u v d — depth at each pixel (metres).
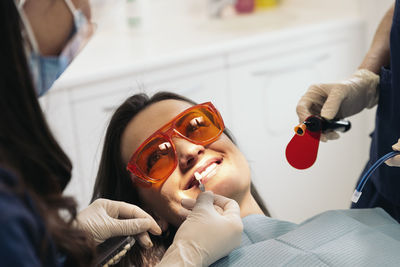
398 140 1.19
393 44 1.19
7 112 0.73
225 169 1.31
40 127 0.78
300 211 2.76
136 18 2.75
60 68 0.84
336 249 1.08
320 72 2.67
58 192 0.81
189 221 1.12
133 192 1.39
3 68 0.72
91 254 0.85
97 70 2.13
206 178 1.29
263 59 2.50
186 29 2.84
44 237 0.71
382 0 2.60
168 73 2.29
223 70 2.41
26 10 0.78
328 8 2.89
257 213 1.36
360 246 1.08
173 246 1.10
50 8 0.80
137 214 1.21
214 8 2.99
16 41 0.72
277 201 2.69
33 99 0.76
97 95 2.15
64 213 0.85
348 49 2.71
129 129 1.38
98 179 1.45
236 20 2.94
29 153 0.75
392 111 1.25
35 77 0.81
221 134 1.34
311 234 1.13
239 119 2.51
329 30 2.62
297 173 2.70
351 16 2.73
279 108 2.60
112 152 1.41
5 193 0.66
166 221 1.35
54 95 2.04
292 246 1.12
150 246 1.18
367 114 2.79
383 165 1.29
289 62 2.56
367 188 1.42
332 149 2.74
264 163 2.62
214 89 2.42
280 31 2.55
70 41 0.83
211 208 1.15
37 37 0.80
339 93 1.27
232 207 1.17
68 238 0.79
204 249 1.08
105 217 1.16
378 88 1.34
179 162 1.29
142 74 2.23
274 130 2.62
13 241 0.65
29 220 0.67
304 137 1.21
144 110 1.40
